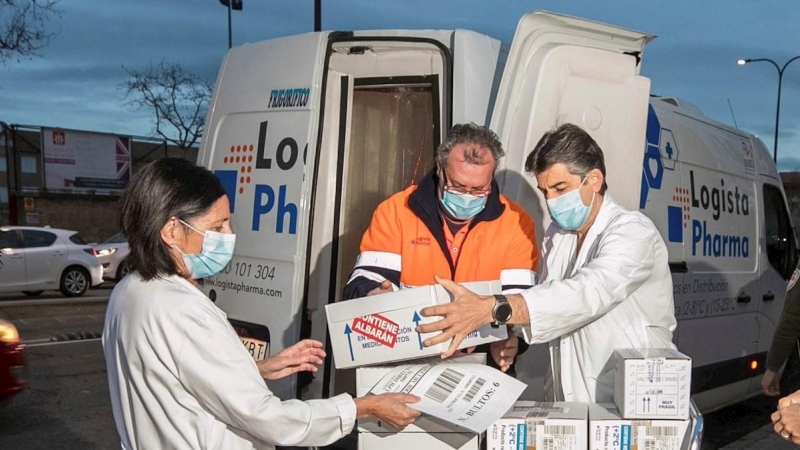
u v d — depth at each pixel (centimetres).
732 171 595
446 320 229
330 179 416
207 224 212
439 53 394
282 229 402
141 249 206
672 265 500
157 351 199
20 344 605
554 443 227
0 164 3175
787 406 230
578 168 254
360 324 240
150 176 208
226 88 450
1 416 658
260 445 216
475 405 220
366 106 453
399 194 320
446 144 287
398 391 229
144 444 207
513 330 263
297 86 406
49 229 1622
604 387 261
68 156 3141
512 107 348
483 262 305
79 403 704
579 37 368
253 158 422
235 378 198
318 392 409
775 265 653
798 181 2973
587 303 240
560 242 286
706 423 673
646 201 478
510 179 346
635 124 387
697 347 533
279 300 399
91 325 1191
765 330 635
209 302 208
